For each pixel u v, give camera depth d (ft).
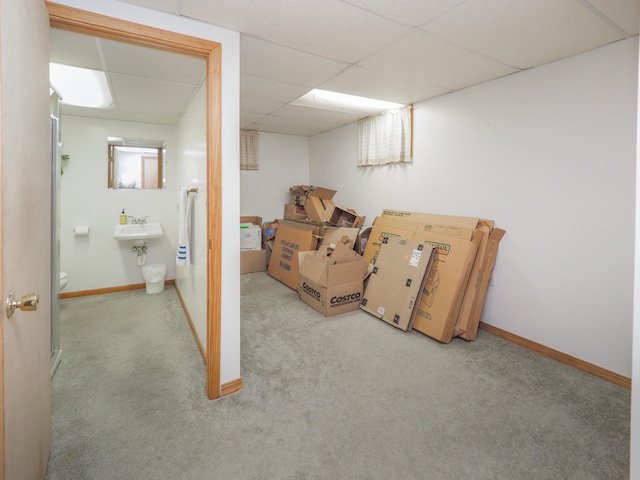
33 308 3.31
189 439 5.52
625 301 7.09
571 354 8.01
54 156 7.53
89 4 5.05
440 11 5.74
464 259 9.20
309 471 4.93
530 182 8.59
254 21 6.01
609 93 7.09
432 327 9.39
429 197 11.40
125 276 13.58
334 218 14.96
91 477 4.75
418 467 5.03
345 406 6.43
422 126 11.51
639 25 6.22
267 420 6.01
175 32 5.74
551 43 6.98
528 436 5.67
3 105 2.97
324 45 7.09
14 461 3.37
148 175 13.66
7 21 3.05
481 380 7.36
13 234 3.27
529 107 8.49
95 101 10.09
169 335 9.49
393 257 10.99
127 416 6.05
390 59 7.84
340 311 11.19
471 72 8.68
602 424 5.97
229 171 6.40
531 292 8.74
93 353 8.38
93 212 12.85
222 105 6.23
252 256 16.58
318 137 17.84
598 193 7.37
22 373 3.61
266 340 9.24
